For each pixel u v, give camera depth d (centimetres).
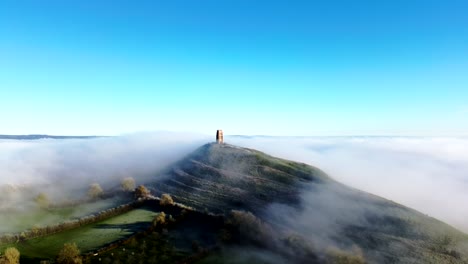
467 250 7450
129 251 7344
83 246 7538
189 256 7150
